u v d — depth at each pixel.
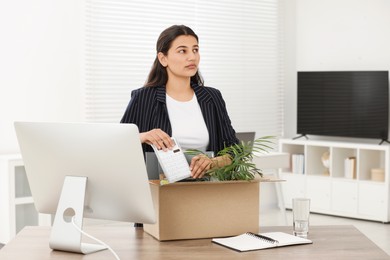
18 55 6.49
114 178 2.48
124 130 2.41
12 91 6.46
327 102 7.86
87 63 6.89
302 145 8.16
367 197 7.18
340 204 7.43
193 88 3.05
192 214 2.66
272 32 8.34
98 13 6.95
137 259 2.40
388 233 6.49
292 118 8.52
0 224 5.94
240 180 2.69
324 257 2.43
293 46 8.49
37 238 2.74
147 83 3.02
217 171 2.69
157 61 2.99
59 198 2.64
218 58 7.94
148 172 2.74
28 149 2.63
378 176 7.19
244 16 8.10
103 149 2.46
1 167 5.89
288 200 7.95
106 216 2.59
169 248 2.54
